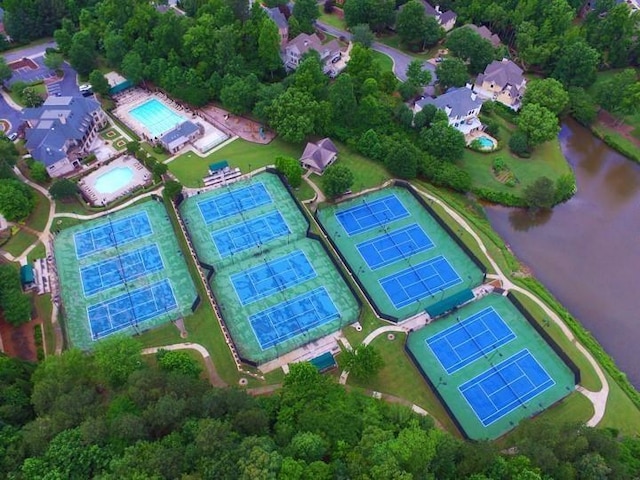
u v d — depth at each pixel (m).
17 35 175.75
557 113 158.75
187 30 156.88
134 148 133.12
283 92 143.62
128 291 107.44
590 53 161.62
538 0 179.00
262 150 141.12
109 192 126.94
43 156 126.56
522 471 71.56
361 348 91.31
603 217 134.62
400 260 117.06
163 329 101.06
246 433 74.56
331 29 196.75
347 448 73.19
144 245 116.12
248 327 102.50
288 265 113.88
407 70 163.38
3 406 76.44
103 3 167.62
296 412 80.19
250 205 126.31
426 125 147.50
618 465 73.81
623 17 170.38
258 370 95.75
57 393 78.38
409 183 134.75
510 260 118.50
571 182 134.88
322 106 140.25
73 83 161.88
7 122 145.62
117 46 157.25
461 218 126.69
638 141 155.62
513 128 155.62
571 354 101.12
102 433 70.25
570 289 116.50
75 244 115.62
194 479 62.12
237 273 111.75
